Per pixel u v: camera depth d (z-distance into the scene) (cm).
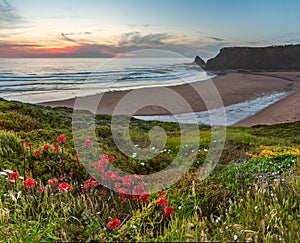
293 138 2464
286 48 18762
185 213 426
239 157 1088
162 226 397
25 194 447
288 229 400
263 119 4356
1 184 481
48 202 427
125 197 461
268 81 9850
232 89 7162
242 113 4688
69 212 398
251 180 608
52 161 632
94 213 391
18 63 12738
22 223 360
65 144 930
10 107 1952
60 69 9750
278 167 689
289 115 4578
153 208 404
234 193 520
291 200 467
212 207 475
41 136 1027
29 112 1931
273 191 507
